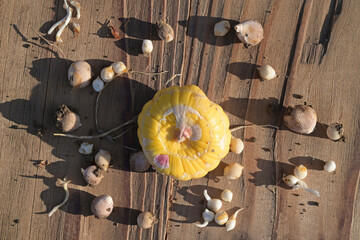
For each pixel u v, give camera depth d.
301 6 0.26
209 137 0.24
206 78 0.26
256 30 0.26
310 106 0.26
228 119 0.25
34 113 0.26
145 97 0.26
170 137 0.24
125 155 0.26
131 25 0.26
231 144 0.26
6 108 0.26
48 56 0.26
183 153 0.24
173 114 0.24
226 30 0.26
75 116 0.26
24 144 0.26
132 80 0.26
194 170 0.25
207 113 0.24
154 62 0.26
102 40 0.26
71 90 0.26
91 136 0.26
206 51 0.26
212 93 0.26
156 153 0.24
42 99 0.26
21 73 0.26
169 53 0.26
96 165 0.26
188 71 0.26
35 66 0.26
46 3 0.26
